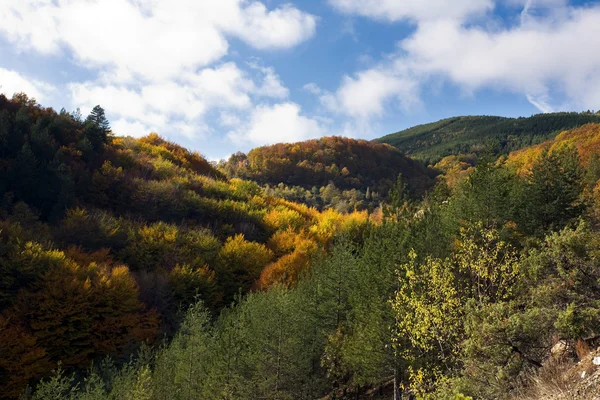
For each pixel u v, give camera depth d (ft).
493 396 28.86
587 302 30.04
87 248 163.94
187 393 79.10
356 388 80.33
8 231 140.56
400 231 70.03
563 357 28.84
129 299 128.77
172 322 142.61
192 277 155.33
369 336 58.13
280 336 75.36
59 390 88.79
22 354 103.09
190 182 270.87
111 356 118.93
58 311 113.80
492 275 40.40
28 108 250.98
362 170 550.36
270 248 208.03
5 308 113.50
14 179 179.22
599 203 69.26
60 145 230.48
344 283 83.61
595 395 22.59
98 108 274.57
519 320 29.89
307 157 552.82
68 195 185.47
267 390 72.38
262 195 320.70
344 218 257.96
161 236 179.42
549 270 34.12
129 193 219.82
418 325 39.42
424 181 484.33
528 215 65.87
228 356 75.92
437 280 39.58
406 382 55.62
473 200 68.69
